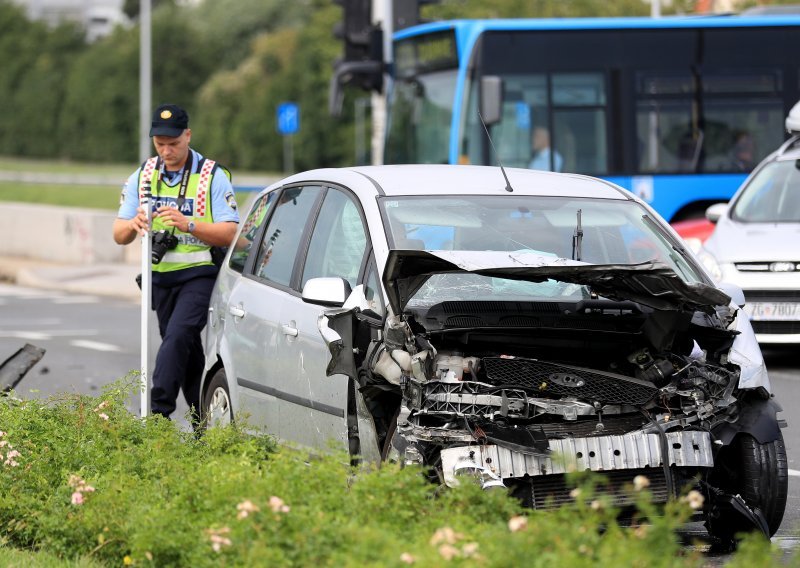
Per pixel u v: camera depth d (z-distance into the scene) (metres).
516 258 20.05
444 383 19.28
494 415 19.20
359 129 146.38
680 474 19.56
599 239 22.36
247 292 25.23
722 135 59.44
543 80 58.53
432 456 19.36
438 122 59.34
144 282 26.72
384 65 62.94
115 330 55.06
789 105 59.56
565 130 58.69
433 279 21.55
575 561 13.81
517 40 58.53
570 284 21.69
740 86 59.53
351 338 20.41
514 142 58.47
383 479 17.50
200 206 28.39
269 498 16.88
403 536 16.31
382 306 20.62
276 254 25.06
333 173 24.64
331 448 19.22
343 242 22.83
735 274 41.78
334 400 21.36
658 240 22.81
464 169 24.56
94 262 85.44
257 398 24.22
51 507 19.81
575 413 19.27
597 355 20.64
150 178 28.53
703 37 59.34
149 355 26.53
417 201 22.56
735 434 20.16
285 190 26.03
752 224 43.62
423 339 19.81
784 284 41.16
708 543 21.00
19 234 93.62
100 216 85.56
